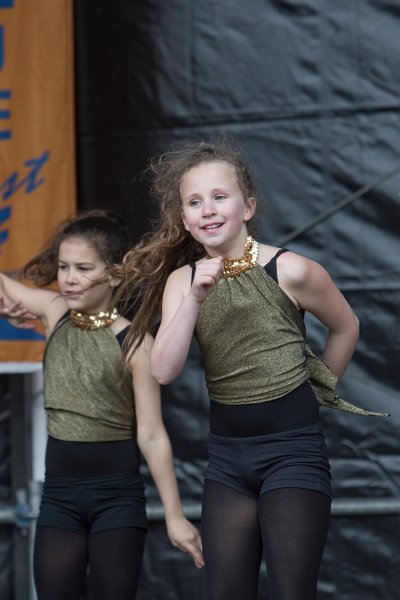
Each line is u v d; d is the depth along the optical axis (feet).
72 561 34.50
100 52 44.16
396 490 42.37
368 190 42.50
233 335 28.66
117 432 35.42
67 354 35.91
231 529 28.32
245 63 43.37
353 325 31.04
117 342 35.63
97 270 35.76
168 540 43.65
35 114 42.96
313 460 28.30
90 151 44.32
